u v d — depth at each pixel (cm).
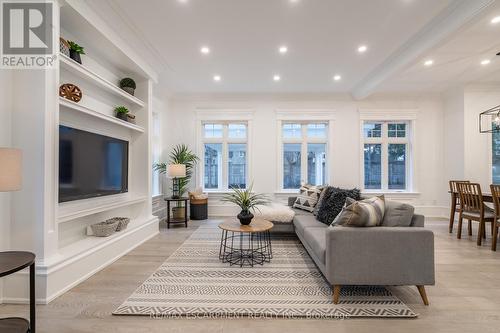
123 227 339
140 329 177
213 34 328
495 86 514
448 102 566
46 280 208
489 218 371
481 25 297
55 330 175
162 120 557
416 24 305
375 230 209
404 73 462
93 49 323
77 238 294
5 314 193
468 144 520
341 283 208
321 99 590
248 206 325
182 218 514
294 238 407
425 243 208
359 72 462
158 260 309
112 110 368
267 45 358
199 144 595
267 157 592
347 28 313
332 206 340
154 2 263
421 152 586
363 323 186
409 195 582
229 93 589
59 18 234
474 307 207
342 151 589
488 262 305
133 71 392
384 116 586
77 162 279
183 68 440
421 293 211
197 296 221
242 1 262
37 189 211
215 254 330
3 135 209
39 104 213
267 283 247
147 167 413
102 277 260
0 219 206
